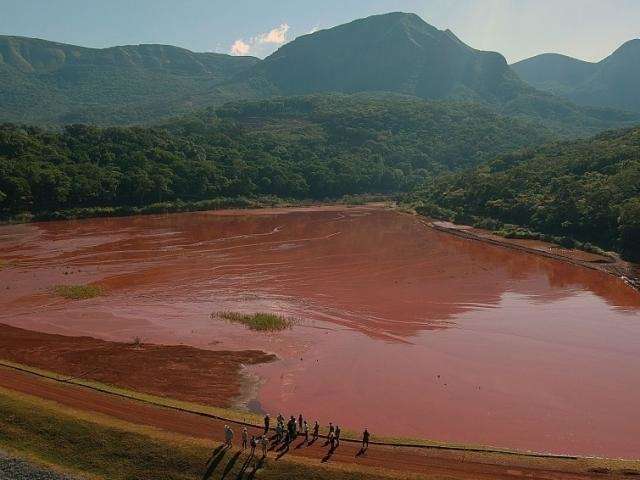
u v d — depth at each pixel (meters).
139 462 30.02
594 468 30.70
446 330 55.53
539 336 53.84
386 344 51.47
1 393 36.47
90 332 53.59
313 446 32.38
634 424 37.25
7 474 28.62
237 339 52.28
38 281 72.12
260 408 38.66
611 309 62.78
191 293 68.31
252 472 29.36
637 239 87.12
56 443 31.33
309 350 49.72
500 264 86.44
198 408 36.88
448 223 129.62
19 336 51.94
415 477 28.92
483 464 30.88
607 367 46.44
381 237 111.06
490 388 42.44
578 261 86.62
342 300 66.00
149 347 49.81
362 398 40.56
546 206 111.31
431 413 38.50
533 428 36.69
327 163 198.50
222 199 163.75
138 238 105.62
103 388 39.50
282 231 117.69
